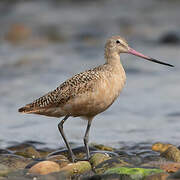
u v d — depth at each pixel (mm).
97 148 14531
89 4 42031
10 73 25328
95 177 11398
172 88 22125
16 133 16828
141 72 25109
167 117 18281
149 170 11383
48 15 39062
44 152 14711
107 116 18859
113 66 13695
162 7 40594
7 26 36188
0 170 12117
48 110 13562
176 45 30750
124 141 15617
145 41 32000
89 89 13078
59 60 27656
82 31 34969
